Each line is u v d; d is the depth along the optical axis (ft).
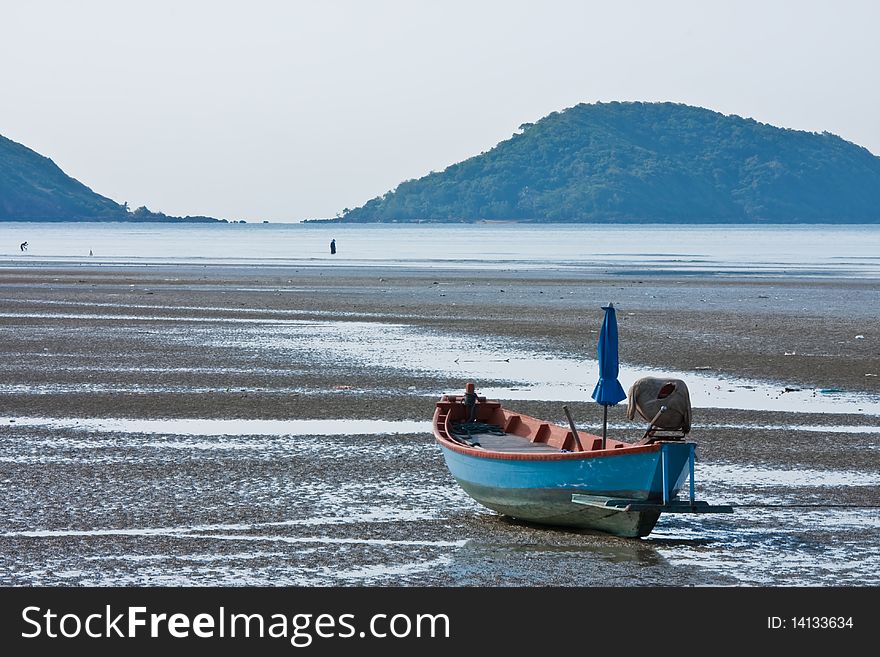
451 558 62.08
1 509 69.82
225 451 86.99
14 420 98.48
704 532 67.15
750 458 86.74
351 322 180.65
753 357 142.00
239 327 171.73
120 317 184.75
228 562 60.85
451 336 163.43
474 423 80.94
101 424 97.19
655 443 62.95
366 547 63.72
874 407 108.78
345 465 82.79
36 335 158.92
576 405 110.11
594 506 64.59
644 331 170.40
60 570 59.21
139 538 64.44
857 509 72.38
